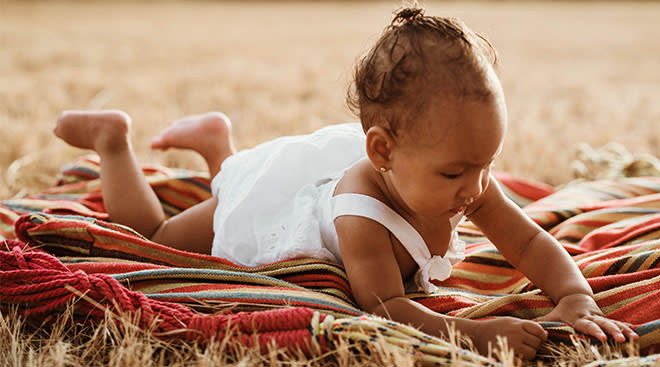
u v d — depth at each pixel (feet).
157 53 25.72
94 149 8.07
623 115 15.69
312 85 19.65
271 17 44.91
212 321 5.61
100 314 5.86
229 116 15.74
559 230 8.27
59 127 8.11
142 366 5.23
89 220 7.20
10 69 20.58
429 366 5.20
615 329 5.52
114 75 20.43
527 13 46.91
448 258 6.96
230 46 28.71
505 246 6.59
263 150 7.84
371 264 6.08
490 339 5.55
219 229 7.29
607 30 36.11
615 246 7.55
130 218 7.71
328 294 6.30
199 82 19.85
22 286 5.99
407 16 5.91
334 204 6.49
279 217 7.13
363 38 32.24
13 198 10.11
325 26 38.45
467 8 50.62
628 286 6.08
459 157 5.32
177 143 9.06
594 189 9.30
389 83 5.46
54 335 5.75
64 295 5.88
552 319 5.91
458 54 5.32
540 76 22.13
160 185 9.27
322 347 5.43
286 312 5.58
